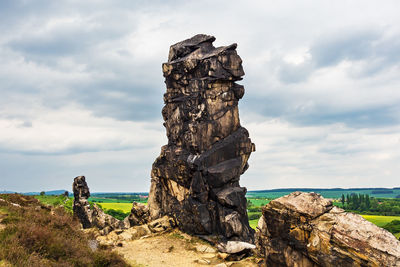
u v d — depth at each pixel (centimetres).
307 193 2105
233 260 2848
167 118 4391
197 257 2920
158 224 3934
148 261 2759
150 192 4547
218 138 3788
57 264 1638
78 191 4900
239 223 3328
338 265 1766
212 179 3509
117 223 4497
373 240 1736
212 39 4266
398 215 10325
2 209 2323
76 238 2248
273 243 2136
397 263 1617
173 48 4269
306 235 1956
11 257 1505
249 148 3891
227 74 3856
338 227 1848
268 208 2173
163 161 4284
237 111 3953
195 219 3512
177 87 4203
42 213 2475
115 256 2192
